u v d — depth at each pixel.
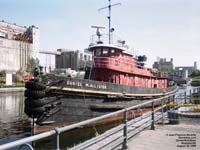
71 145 18.25
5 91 70.75
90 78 27.66
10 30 158.12
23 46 149.88
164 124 14.50
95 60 27.67
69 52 193.00
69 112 22.14
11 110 38.38
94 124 23.42
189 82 101.62
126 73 29.20
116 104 26.20
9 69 138.38
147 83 34.25
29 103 19.83
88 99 23.52
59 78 21.48
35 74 20.61
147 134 12.05
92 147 9.22
